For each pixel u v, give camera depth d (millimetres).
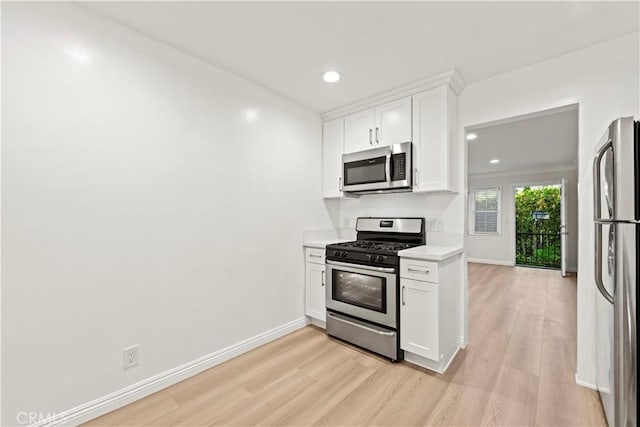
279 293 2646
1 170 1320
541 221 6684
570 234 5906
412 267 2104
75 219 1524
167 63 1896
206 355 2090
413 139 2424
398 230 2797
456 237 2502
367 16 1606
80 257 1541
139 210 1762
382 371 2064
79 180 1538
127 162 1713
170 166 1907
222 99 2203
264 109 2512
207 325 2100
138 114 1762
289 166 2750
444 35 1775
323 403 1722
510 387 1859
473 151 4754
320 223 3121
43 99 1428
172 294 1912
